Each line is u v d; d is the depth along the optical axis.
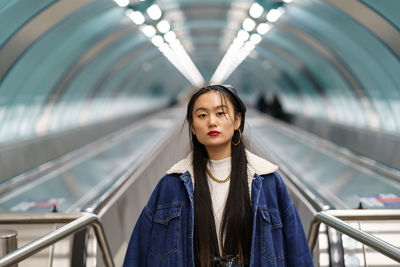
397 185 7.37
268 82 32.66
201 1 10.76
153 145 12.80
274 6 9.90
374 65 10.95
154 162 10.09
